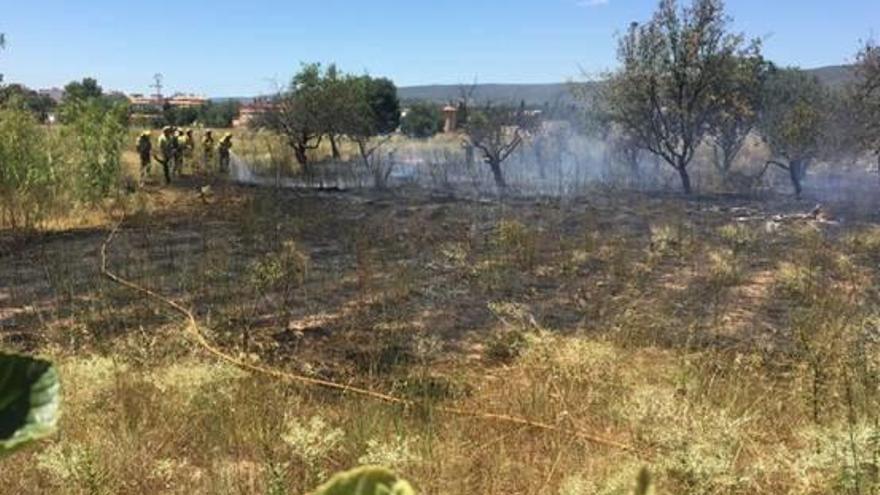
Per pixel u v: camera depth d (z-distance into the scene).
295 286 7.29
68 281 7.31
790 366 5.11
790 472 3.06
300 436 3.24
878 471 2.86
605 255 8.55
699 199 13.51
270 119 19.12
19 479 3.09
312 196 13.73
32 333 5.72
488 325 6.27
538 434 3.93
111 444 3.34
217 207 12.13
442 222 10.77
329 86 18.23
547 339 5.01
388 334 5.95
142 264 8.12
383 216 11.38
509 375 4.98
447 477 3.25
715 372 4.78
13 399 0.36
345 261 8.41
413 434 3.74
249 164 18.31
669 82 14.43
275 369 4.96
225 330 5.89
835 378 4.26
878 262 8.42
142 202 11.96
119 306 6.53
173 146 16.45
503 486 3.31
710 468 2.87
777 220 11.21
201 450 3.55
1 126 11.16
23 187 10.81
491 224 10.59
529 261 8.01
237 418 3.79
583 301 6.91
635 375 4.55
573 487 3.02
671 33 14.35
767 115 14.97
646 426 3.45
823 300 6.61
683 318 6.43
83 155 12.55
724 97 14.30
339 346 5.70
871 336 4.89
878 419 3.27
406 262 8.23
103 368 3.93
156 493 3.13
